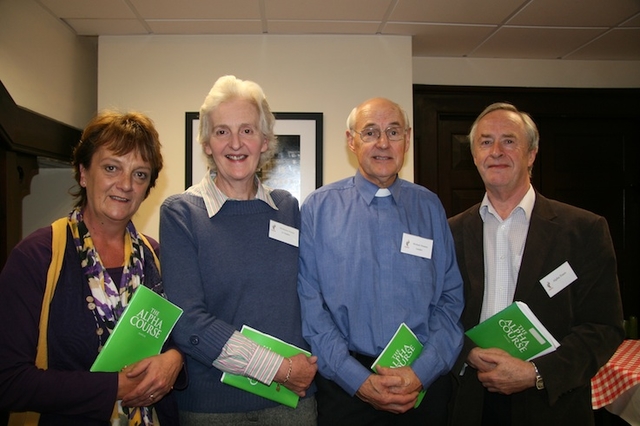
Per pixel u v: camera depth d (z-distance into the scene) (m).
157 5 2.40
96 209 1.22
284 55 2.81
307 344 1.44
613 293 1.47
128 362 1.16
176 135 2.79
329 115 2.83
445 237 1.60
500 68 3.33
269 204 1.46
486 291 1.60
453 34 2.85
